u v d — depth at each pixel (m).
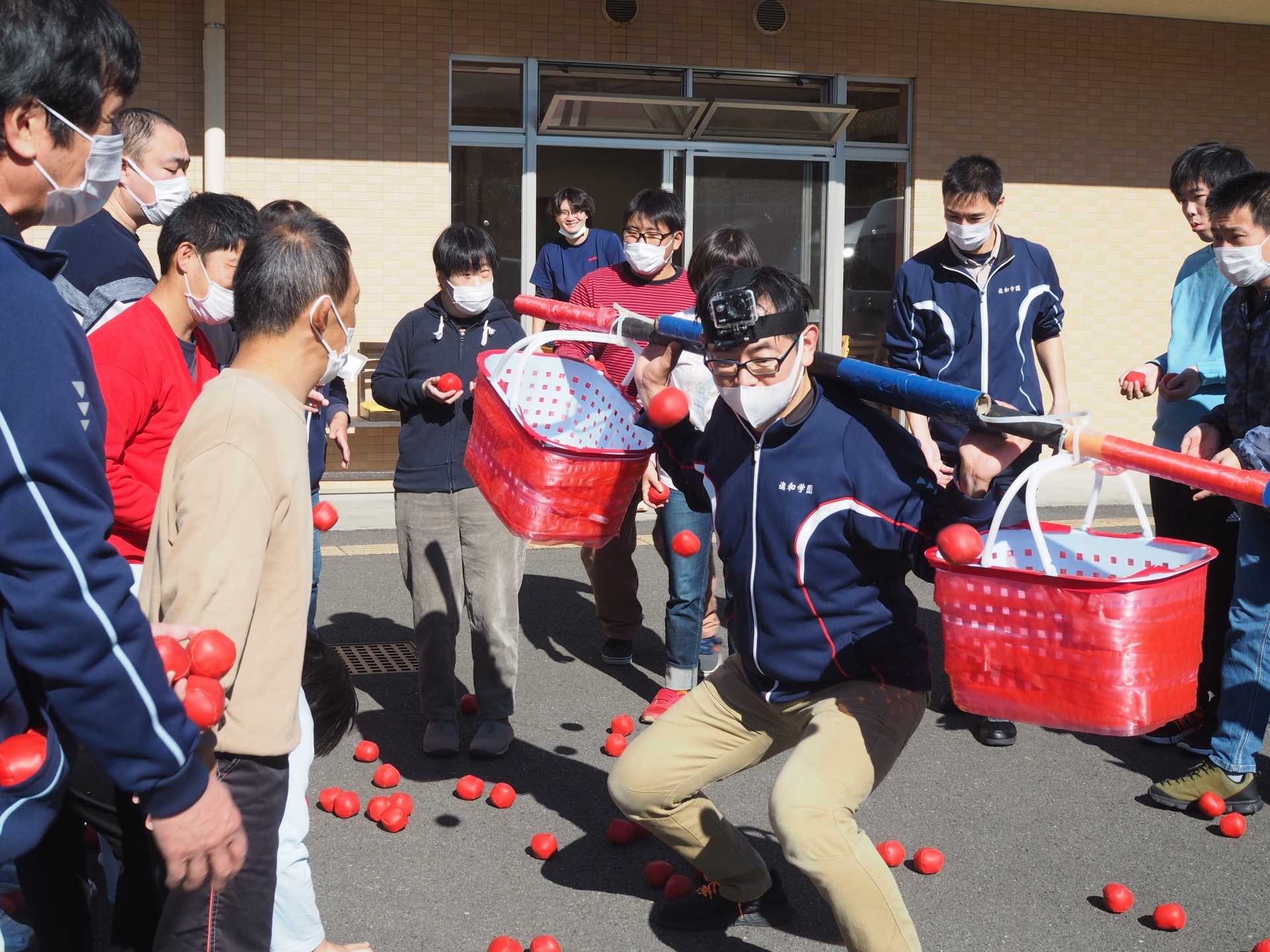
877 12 11.15
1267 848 4.37
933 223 11.53
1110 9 11.41
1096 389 12.07
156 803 2.11
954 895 3.97
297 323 2.63
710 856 3.53
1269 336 4.39
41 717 2.06
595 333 3.49
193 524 2.46
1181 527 5.29
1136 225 11.98
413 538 5.08
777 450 3.12
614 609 6.32
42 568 1.88
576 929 3.73
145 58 9.62
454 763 5.04
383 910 3.82
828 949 3.62
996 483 5.50
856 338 11.72
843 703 3.15
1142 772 5.08
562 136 10.73
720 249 5.20
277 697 2.57
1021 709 2.67
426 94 10.21
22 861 2.75
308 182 10.06
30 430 1.86
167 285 3.52
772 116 11.05
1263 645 4.53
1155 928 3.78
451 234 4.98
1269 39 12.08
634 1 10.60
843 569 3.13
